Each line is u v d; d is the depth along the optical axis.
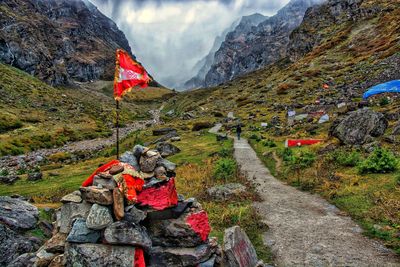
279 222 14.26
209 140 47.66
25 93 128.75
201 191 19.28
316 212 15.46
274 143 37.31
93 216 7.51
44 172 38.25
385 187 16.38
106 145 74.38
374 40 107.44
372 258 10.66
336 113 48.19
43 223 12.91
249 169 27.44
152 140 57.44
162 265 8.04
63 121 105.75
